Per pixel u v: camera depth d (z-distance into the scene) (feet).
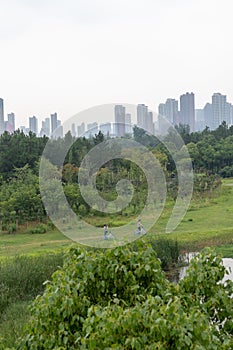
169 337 7.59
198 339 7.77
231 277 23.44
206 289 10.41
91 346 7.74
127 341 7.55
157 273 10.40
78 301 9.48
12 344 15.93
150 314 7.91
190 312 8.47
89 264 10.27
